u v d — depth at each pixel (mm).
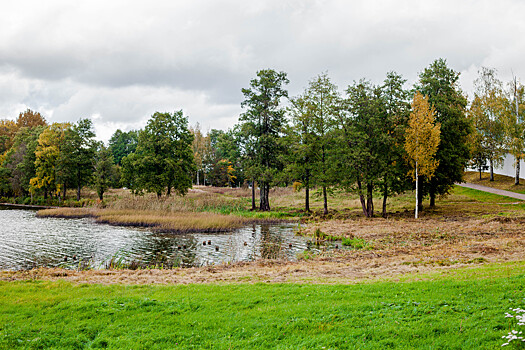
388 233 26094
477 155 55906
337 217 37531
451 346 6148
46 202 60844
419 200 38750
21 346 7527
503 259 14273
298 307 9172
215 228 31406
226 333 7855
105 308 9727
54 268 17125
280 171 43750
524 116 49031
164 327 8367
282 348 6766
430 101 37531
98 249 23266
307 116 39375
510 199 42031
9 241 26078
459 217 32125
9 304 10211
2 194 72500
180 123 54750
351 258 18203
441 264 14383
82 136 61125
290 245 23469
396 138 35656
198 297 10688
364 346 6504
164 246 24172
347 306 8805
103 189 57781
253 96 44594
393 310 8297
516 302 7812
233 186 99500
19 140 72750
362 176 35906
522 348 5656
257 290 11375
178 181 52375
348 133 36000
